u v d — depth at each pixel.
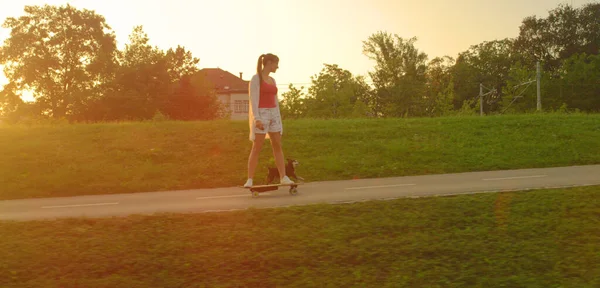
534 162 12.24
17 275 4.91
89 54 69.12
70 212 7.57
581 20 80.06
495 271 5.08
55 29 68.38
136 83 67.50
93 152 14.63
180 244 5.51
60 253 5.30
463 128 18.20
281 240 5.60
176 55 71.56
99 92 67.50
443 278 4.96
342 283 4.85
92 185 10.48
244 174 11.61
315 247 5.46
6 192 10.16
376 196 7.75
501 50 91.25
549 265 5.18
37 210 8.02
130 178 11.28
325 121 21.94
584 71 71.94
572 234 5.79
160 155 14.00
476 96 89.62
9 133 18.23
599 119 20.28
